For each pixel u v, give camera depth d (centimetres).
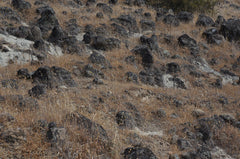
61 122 510
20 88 739
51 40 1215
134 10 1927
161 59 1335
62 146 436
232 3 2753
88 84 897
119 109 727
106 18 1645
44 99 662
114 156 452
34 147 423
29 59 1009
